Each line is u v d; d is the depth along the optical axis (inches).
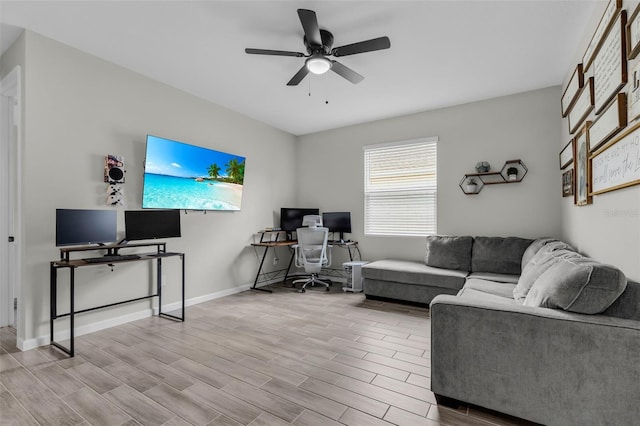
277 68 129.0
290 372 86.7
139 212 123.6
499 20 96.5
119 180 123.7
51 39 107.9
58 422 66.1
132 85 130.9
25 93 102.2
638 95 62.6
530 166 151.1
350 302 158.1
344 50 97.6
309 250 182.5
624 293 61.3
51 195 107.5
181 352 99.6
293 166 225.5
